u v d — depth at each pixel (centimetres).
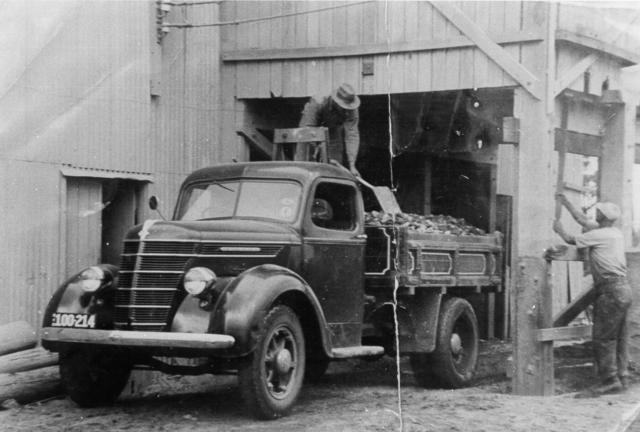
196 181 686
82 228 770
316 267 641
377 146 1090
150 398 667
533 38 777
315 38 934
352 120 802
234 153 983
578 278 1298
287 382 577
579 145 849
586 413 601
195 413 586
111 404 631
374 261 720
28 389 621
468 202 1224
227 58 980
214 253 575
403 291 716
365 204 811
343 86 795
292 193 645
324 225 662
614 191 854
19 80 695
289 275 580
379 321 755
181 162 916
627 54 845
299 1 943
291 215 634
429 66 858
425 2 853
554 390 740
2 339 614
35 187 710
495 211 1216
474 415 590
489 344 1149
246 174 666
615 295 696
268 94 964
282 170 658
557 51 790
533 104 775
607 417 586
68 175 741
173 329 550
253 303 537
